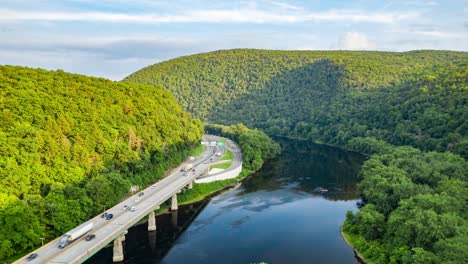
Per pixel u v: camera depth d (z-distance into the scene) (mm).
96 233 105562
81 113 148750
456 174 141750
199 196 172000
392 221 105625
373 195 131000
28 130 119875
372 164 175000
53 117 135750
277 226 136000
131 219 115625
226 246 119625
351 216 133500
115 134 152500
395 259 96938
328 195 173625
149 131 178500
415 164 159375
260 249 117375
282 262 109000
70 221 110500
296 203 162375
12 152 111562
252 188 187125
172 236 127438
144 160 162875
